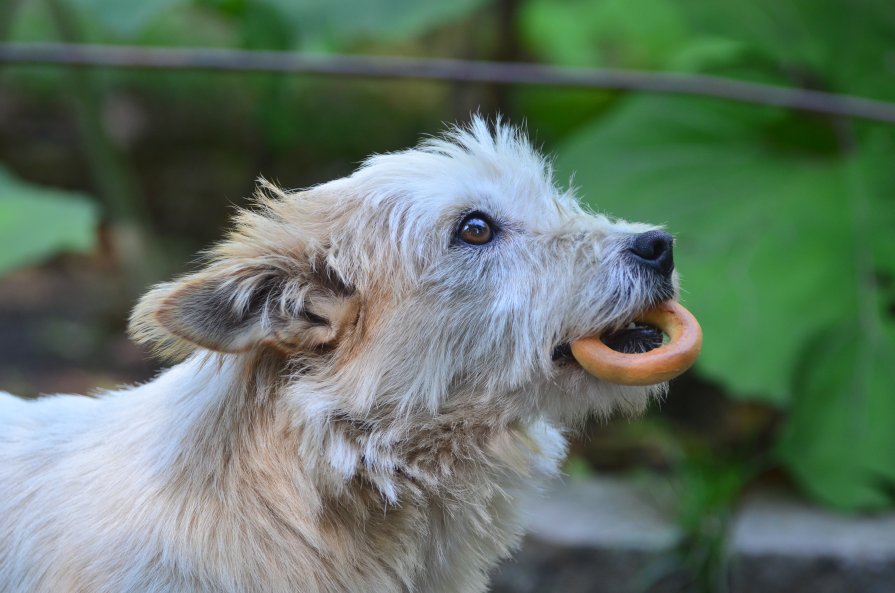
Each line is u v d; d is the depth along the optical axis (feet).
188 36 37.50
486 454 12.62
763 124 25.27
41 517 12.04
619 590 19.49
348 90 36.01
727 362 21.91
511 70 22.15
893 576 18.92
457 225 12.60
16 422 13.17
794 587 19.08
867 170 24.13
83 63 22.20
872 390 21.85
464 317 12.42
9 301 33.88
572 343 12.37
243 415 12.16
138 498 11.78
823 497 20.99
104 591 11.41
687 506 19.95
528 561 19.77
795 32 25.39
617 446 23.70
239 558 11.66
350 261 12.50
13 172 37.68
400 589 12.50
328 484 12.00
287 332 12.14
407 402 12.25
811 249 23.29
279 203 13.08
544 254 12.55
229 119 38.14
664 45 32.94
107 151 29.53
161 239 35.58
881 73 24.99
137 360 29.84
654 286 12.50
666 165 24.91
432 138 14.83
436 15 27.63
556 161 25.53
